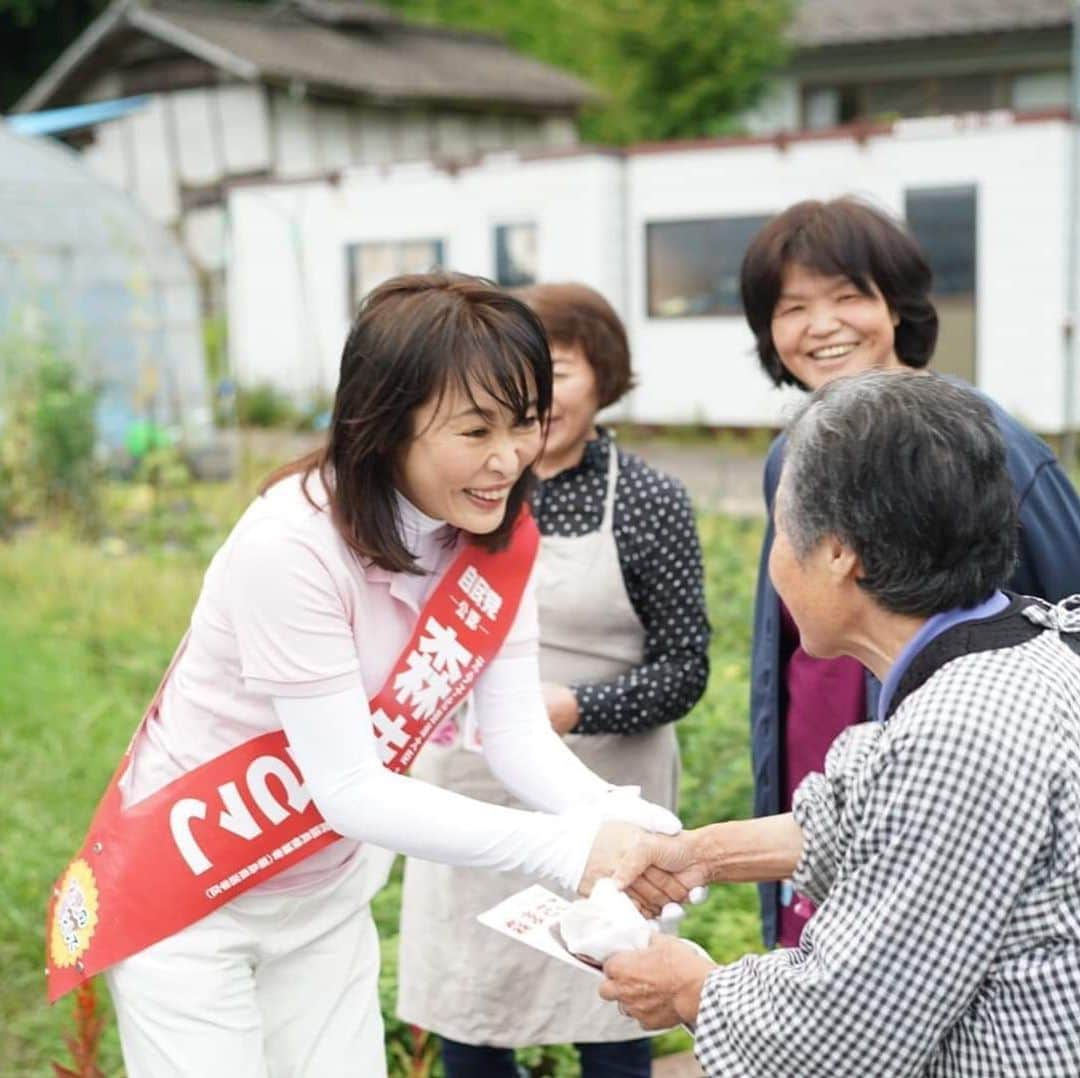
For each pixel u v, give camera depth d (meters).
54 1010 3.81
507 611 2.31
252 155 20.50
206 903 2.23
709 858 2.26
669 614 2.93
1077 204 13.55
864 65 22.61
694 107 21.50
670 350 15.68
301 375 17.89
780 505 1.88
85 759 5.43
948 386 1.82
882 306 2.88
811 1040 1.72
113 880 2.25
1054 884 1.66
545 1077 3.45
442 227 16.69
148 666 6.56
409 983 3.07
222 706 2.21
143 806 2.25
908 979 1.67
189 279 14.16
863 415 1.78
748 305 3.01
